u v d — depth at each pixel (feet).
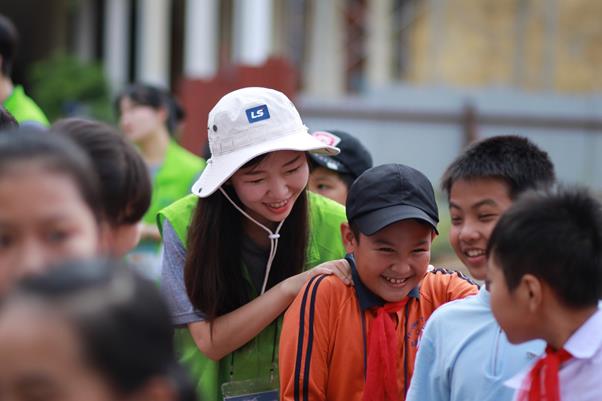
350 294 12.43
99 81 70.23
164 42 72.33
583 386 9.40
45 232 7.04
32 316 5.52
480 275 12.44
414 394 11.35
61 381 5.47
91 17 85.76
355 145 16.98
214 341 13.32
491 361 10.56
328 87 76.18
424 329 11.50
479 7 76.89
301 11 77.05
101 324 5.53
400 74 77.36
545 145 58.59
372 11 75.56
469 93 59.36
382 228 11.65
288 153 12.87
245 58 65.67
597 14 76.23
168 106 25.32
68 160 7.23
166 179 24.39
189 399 6.13
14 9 93.04
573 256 9.04
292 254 13.71
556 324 9.28
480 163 12.28
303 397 12.05
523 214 9.29
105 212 9.44
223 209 13.34
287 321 12.41
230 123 12.84
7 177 6.95
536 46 76.69
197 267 13.20
